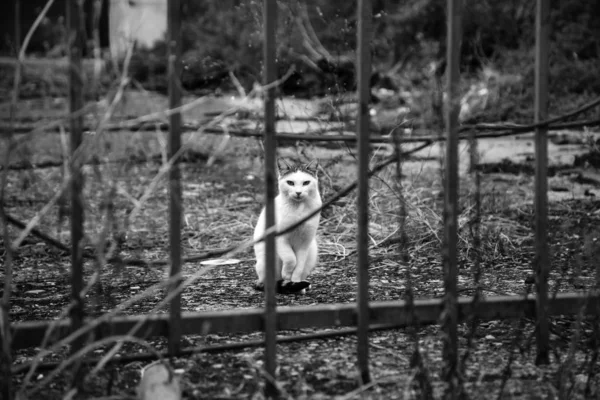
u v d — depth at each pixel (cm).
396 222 768
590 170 1107
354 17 1812
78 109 352
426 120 1209
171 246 373
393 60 1952
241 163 1117
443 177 483
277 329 408
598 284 442
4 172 350
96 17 357
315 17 1811
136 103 1719
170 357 394
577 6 1830
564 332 473
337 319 412
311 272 654
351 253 713
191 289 599
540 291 408
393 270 653
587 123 407
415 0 2005
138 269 662
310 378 401
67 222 825
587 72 1638
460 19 370
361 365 386
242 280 630
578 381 397
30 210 873
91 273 640
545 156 395
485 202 851
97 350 449
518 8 1862
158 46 2112
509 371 387
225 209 902
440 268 655
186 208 912
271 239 369
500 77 1644
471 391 383
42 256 720
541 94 391
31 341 396
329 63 1259
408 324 393
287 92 1647
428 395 365
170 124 362
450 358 380
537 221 402
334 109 1005
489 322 490
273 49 361
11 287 608
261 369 398
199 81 1806
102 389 385
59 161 1105
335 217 809
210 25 1931
